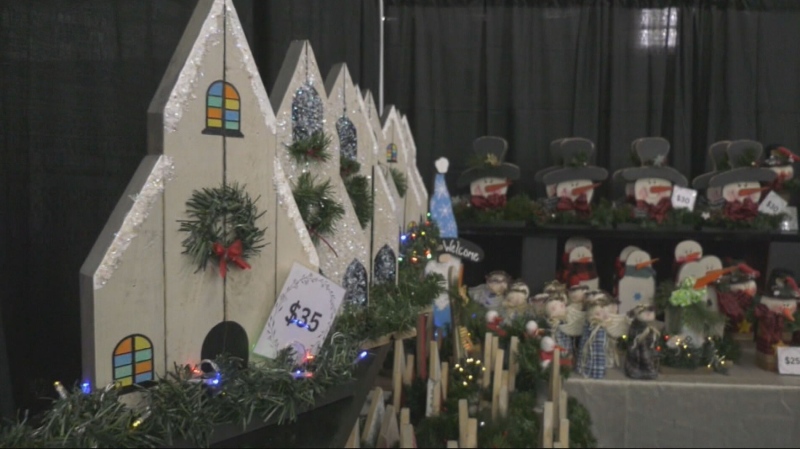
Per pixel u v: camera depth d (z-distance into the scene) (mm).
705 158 2973
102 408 956
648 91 2986
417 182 2711
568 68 3023
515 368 1842
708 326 2152
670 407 1969
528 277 2656
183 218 1064
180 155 1053
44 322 1212
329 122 1536
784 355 2072
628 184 2764
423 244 2148
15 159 1133
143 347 1022
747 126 2916
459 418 1284
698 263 2297
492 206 2768
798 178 2789
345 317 1432
